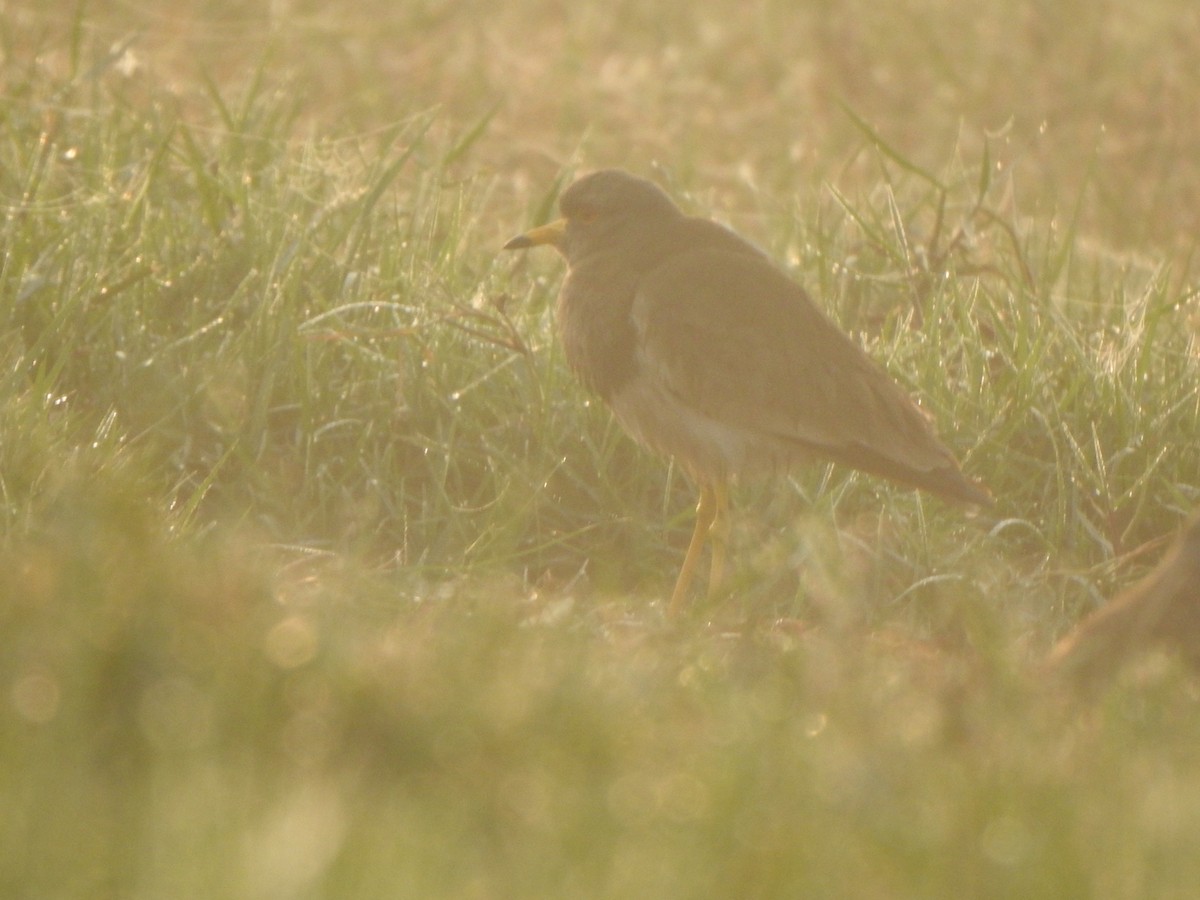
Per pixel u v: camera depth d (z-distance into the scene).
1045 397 11.73
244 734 5.57
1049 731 6.12
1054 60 20.97
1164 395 11.74
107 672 5.85
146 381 11.48
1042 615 9.86
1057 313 12.69
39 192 12.90
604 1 23.56
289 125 14.80
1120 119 19.84
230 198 13.26
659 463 11.43
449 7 22.11
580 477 11.38
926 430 9.91
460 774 5.46
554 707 5.86
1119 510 11.12
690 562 10.31
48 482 9.59
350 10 21.34
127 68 15.39
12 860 4.62
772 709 6.10
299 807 4.90
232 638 6.13
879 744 5.74
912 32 21.95
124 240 12.68
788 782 5.36
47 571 6.53
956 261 13.70
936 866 4.89
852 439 9.74
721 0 24.14
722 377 9.88
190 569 6.86
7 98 14.05
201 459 11.18
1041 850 4.99
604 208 10.80
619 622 8.60
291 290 12.12
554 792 5.26
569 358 10.73
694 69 21.70
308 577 9.22
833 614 8.65
